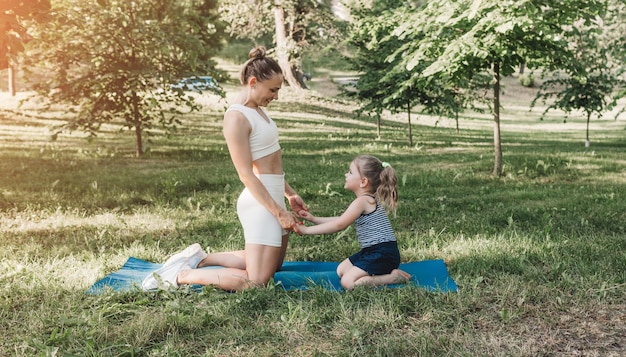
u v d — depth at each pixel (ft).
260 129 13.75
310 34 104.32
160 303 12.53
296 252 17.63
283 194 14.42
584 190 29.22
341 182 33.06
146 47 41.34
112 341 10.56
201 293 12.89
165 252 17.37
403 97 56.90
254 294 12.61
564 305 12.09
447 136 79.36
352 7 57.11
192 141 57.72
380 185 14.34
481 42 30.60
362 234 14.39
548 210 23.43
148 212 23.40
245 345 10.42
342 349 10.17
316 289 13.10
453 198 27.55
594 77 63.21
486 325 11.28
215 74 44.78
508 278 13.96
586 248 16.56
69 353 9.72
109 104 43.11
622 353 10.02
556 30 31.78
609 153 53.21
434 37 32.76
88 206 24.32
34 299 12.81
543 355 9.96
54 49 40.32
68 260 16.10
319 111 97.60
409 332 10.83
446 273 14.78
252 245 13.70
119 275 14.74
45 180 30.55
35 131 57.62
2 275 14.38
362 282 13.60
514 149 58.44
